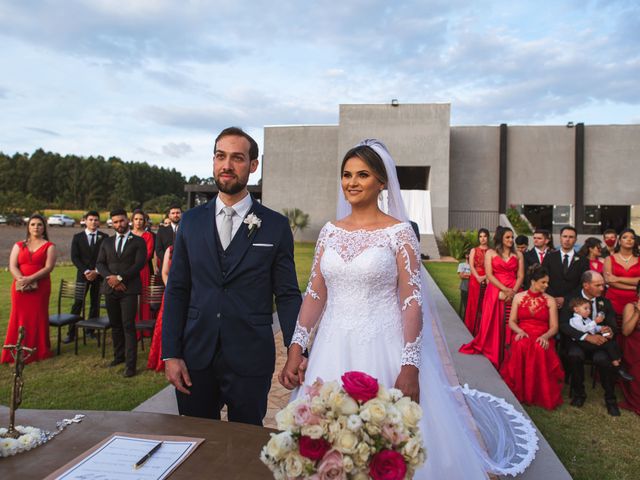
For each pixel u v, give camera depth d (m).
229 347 2.48
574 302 4.75
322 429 1.20
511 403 4.26
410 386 1.97
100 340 6.91
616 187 25.58
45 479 1.47
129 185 91.25
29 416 1.97
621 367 4.66
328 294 2.42
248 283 2.54
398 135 24.91
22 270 5.78
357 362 2.25
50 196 89.81
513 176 26.09
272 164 28.20
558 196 25.94
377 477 1.16
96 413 2.01
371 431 1.21
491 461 3.01
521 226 24.48
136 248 5.35
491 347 5.71
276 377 4.99
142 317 6.92
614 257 5.75
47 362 5.78
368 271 2.25
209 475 1.51
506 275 5.89
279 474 1.25
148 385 4.96
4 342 6.16
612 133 25.55
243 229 2.58
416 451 1.22
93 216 7.03
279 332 6.87
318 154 27.91
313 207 27.98
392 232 2.28
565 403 4.76
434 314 3.21
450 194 26.42
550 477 3.07
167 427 1.88
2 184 87.81
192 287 2.59
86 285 6.88
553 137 25.91
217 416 2.64
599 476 3.33
